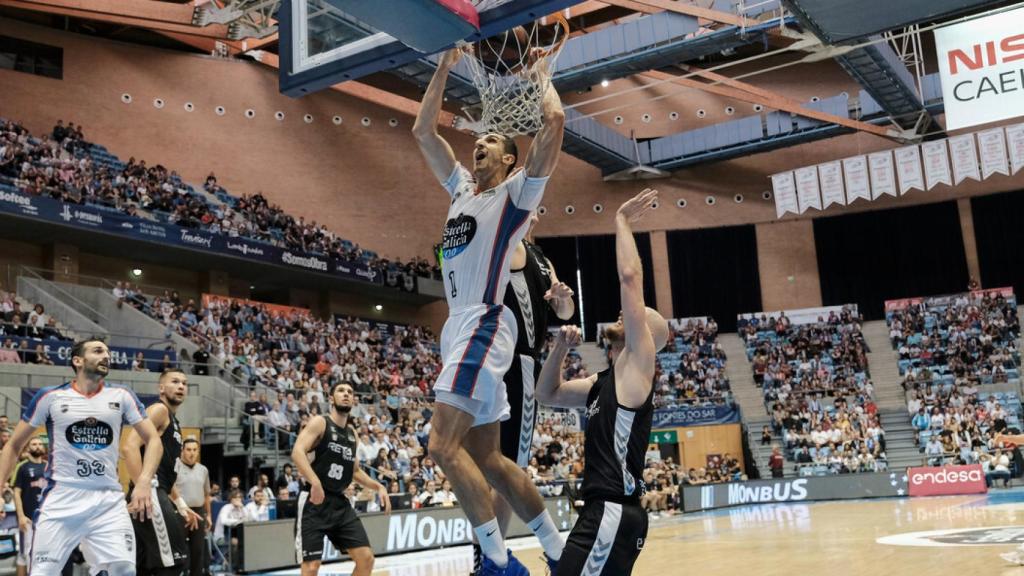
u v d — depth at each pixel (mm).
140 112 26625
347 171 30031
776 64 32500
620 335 4109
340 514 6594
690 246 32406
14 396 15297
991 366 27344
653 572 8312
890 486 21359
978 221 30375
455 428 3436
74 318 20250
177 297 23297
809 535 11703
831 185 26719
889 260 31234
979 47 17281
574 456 22516
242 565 11195
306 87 6734
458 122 22828
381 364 26438
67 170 22234
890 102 26453
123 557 5398
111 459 5520
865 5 13266
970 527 11250
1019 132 24500
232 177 27953
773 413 27312
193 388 18203
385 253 29969
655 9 22797
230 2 15164
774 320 31281
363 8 4891
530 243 4359
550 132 3578
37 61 25078
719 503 21688
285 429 17891
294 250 25781
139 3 21297
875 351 30125
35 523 5332
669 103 32969
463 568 10266
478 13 5352
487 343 3518
